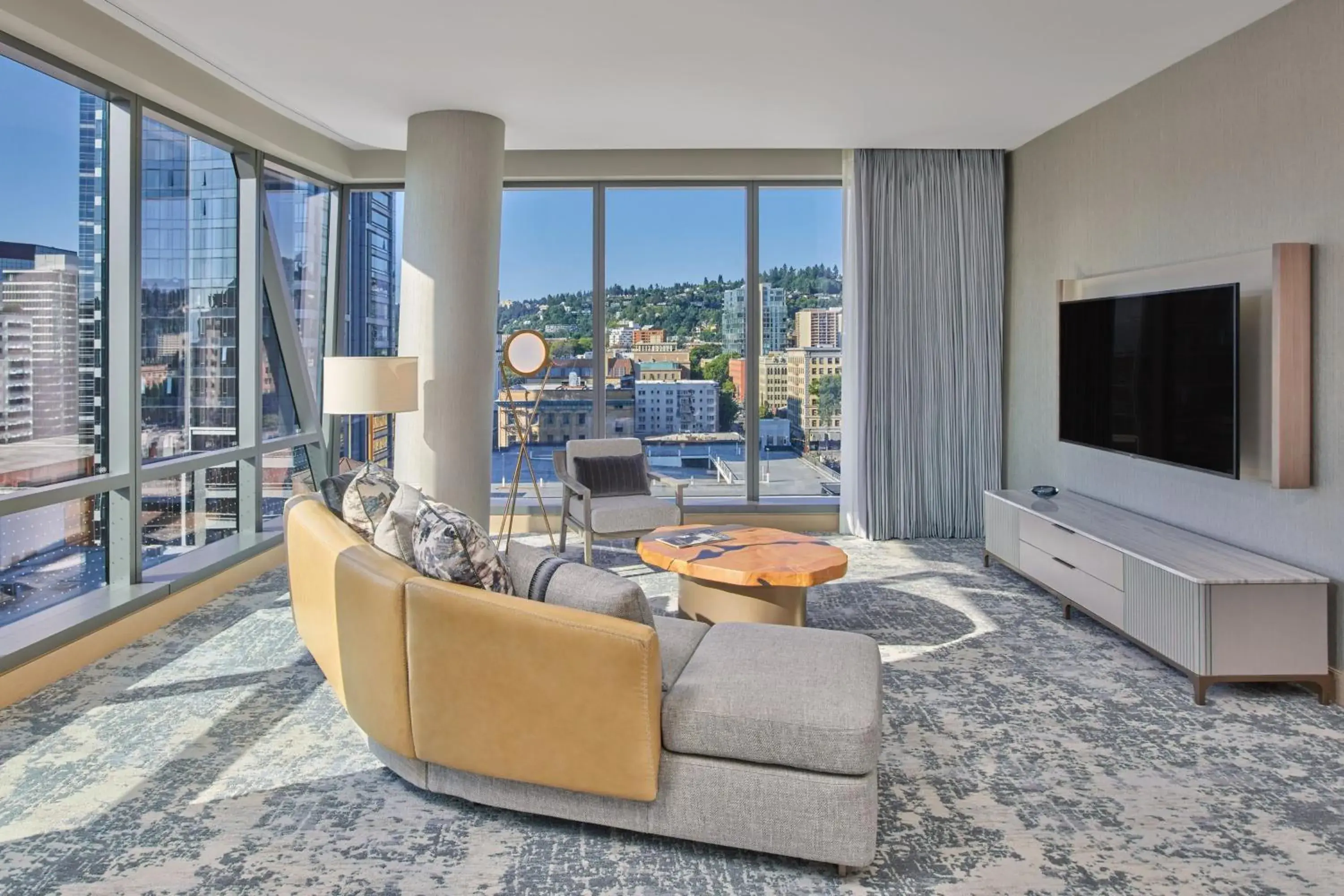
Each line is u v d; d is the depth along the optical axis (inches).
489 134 199.2
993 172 237.8
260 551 200.1
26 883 81.4
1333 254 128.0
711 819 85.3
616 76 172.1
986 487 242.1
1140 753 110.6
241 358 207.0
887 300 238.5
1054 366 213.6
